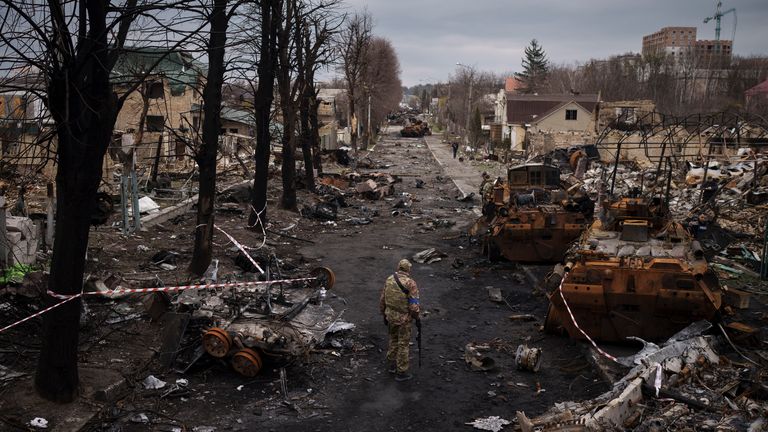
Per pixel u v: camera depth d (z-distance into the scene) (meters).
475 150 63.47
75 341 7.43
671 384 7.88
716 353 8.79
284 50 22.22
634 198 12.91
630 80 83.81
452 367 9.45
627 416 7.12
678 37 160.25
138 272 12.89
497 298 13.05
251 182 26.33
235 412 7.78
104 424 7.19
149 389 8.14
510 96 67.31
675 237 11.38
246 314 9.55
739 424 6.81
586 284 9.59
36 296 9.59
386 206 28.75
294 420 7.66
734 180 24.25
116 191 20.55
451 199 31.73
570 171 34.09
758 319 11.19
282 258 16.19
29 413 7.09
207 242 13.23
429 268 16.22
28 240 12.15
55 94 6.89
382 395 8.45
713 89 78.62
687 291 9.17
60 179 7.19
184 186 23.58
